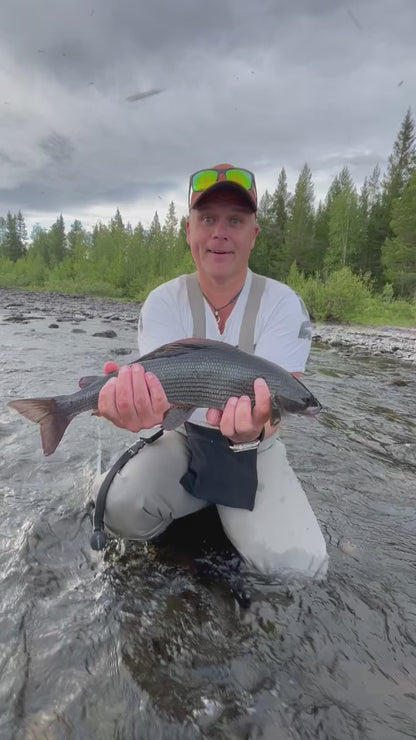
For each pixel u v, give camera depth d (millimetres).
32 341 12773
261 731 2004
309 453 5223
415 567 3207
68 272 61406
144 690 2178
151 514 3232
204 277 3307
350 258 54719
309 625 2652
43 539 3305
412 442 5832
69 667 2271
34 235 111562
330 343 16531
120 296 51125
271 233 66500
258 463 3459
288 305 3324
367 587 2982
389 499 4199
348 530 3629
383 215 57094
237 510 3160
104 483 3230
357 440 5805
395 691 2227
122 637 2484
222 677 2275
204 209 3105
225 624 2635
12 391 7145
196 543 3393
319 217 64562
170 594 2848
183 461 3320
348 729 2023
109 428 5727
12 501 3818
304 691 2213
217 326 3371
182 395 2795
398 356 14008
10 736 1899
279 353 3236
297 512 3211
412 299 34406
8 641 2396
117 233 68875
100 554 3197
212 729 2006
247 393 2762
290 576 3016
